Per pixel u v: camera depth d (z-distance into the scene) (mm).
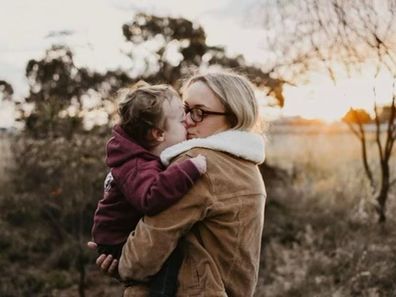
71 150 9125
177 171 2270
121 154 2424
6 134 9836
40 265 9016
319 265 6930
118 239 2461
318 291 6375
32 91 9719
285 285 6609
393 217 8008
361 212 8367
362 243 7102
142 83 2615
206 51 9992
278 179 10688
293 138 12039
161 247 2270
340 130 11836
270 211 9352
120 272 2373
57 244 9461
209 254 2332
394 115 8250
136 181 2336
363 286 6145
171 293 2305
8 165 9773
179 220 2277
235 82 2471
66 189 8938
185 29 10023
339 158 11234
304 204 9648
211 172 2332
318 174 11078
